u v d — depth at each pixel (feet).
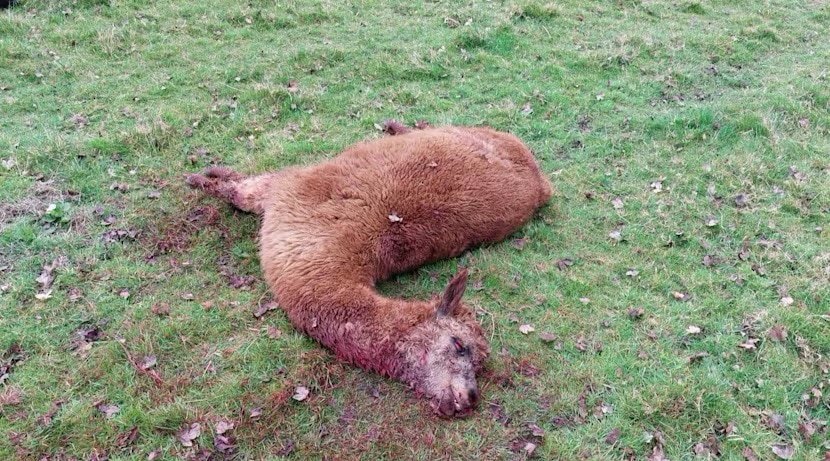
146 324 13.10
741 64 28.25
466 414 11.27
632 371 12.77
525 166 16.63
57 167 17.60
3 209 15.69
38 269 14.26
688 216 17.66
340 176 14.47
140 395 11.68
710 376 12.60
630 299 14.73
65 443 10.79
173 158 18.84
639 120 22.40
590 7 33.09
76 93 22.09
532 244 16.38
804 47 30.86
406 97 23.24
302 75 24.38
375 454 11.05
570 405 12.03
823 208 17.98
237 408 11.57
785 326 13.73
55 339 12.63
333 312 12.29
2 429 10.82
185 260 15.07
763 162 20.01
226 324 13.38
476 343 11.78
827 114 23.40
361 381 12.19
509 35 28.30
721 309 14.43
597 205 18.21
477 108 23.08
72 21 26.99
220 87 23.07
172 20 27.96
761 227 17.17
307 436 11.24
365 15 30.48
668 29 31.30
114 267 14.55
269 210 14.64
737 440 11.43
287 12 29.76
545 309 14.29
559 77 25.55
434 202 14.21
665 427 11.69
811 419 11.93
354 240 13.35
